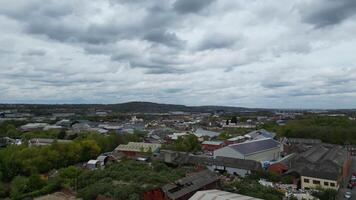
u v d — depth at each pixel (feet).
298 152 412.77
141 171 277.03
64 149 356.59
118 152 414.21
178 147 420.77
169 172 280.10
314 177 258.37
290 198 214.90
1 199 238.27
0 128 586.04
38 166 314.96
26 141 426.92
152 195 196.44
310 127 578.25
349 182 281.33
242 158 345.51
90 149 386.11
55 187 249.14
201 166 311.47
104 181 248.73
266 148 391.04
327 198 225.76
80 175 272.31
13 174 296.71
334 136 536.83
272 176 280.72
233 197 156.97
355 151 470.39
